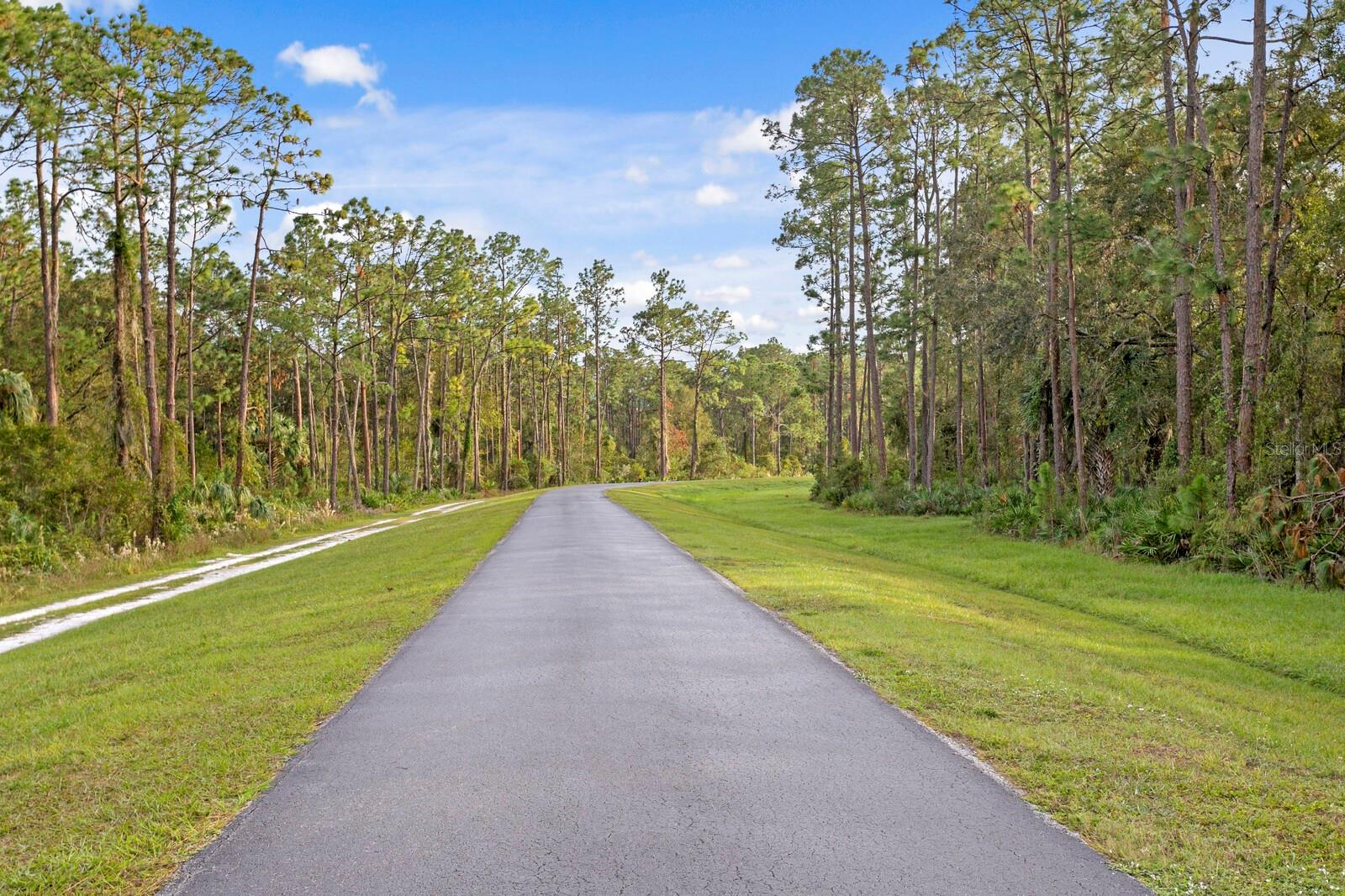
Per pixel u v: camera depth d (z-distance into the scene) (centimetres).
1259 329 2061
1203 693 855
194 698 766
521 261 7231
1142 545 2017
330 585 1656
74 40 2820
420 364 8138
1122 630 1307
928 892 379
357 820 471
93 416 4122
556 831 449
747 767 543
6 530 2302
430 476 6781
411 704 713
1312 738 675
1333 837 433
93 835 466
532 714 673
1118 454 3017
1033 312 3034
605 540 2264
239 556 2714
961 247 3812
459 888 388
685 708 682
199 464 5244
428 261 5834
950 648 907
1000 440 4250
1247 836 435
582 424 10469
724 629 1024
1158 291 2672
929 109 4209
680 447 11156
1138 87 2836
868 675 782
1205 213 2386
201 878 408
